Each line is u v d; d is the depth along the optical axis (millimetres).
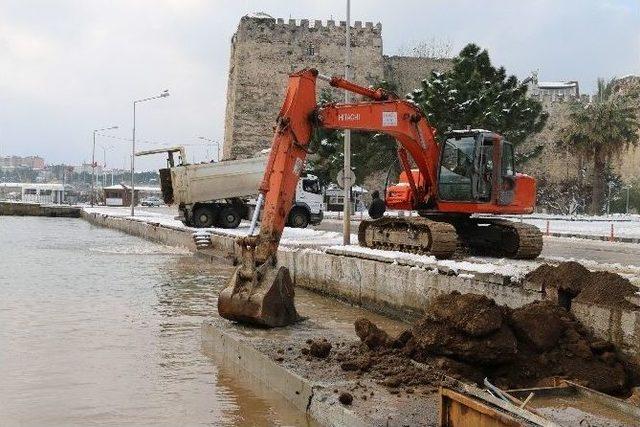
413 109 18469
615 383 9664
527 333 9898
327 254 19641
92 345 12898
